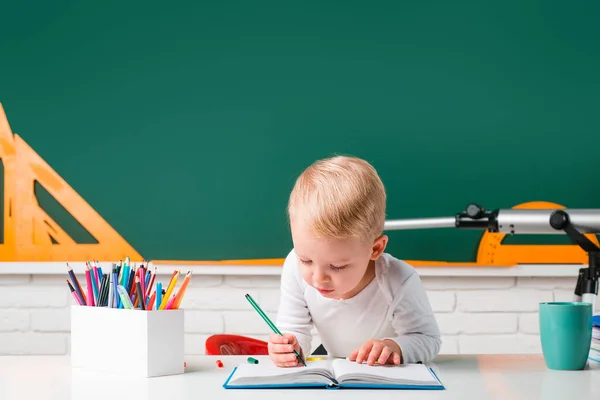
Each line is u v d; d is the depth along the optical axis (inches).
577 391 36.6
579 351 43.1
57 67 94.1
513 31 94.0
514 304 92.4
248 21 94.3
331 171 43.9
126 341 42.0
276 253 92.3
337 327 55.3
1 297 92.0
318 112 93.7
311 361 45.6
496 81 93.7
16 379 40.4
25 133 93.6
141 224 92.7
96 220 92.7
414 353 45.2
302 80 94.0
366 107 93.7
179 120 93.7
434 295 92.6
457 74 93.7
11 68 94.0
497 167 93.1
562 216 68.7
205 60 94.2
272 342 43.3
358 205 42.2
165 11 94.6
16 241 92.4
